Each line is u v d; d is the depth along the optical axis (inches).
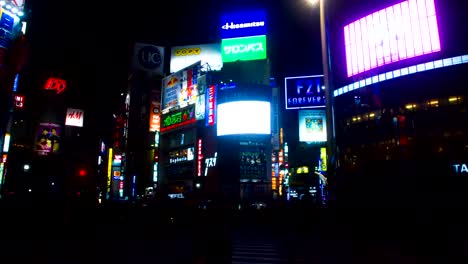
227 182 2352.4
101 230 949.8
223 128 2456.9
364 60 1905.8
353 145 1863.9
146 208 1128.8
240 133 2402.8
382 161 1315.2
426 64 1637.6
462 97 1518.2
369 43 1891.0
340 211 960.9
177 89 3139.8
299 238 738.8
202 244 255.3
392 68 1758.1
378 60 1830.7
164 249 597.0
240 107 2437.3
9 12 1320.1
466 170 1231.5
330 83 878.4
